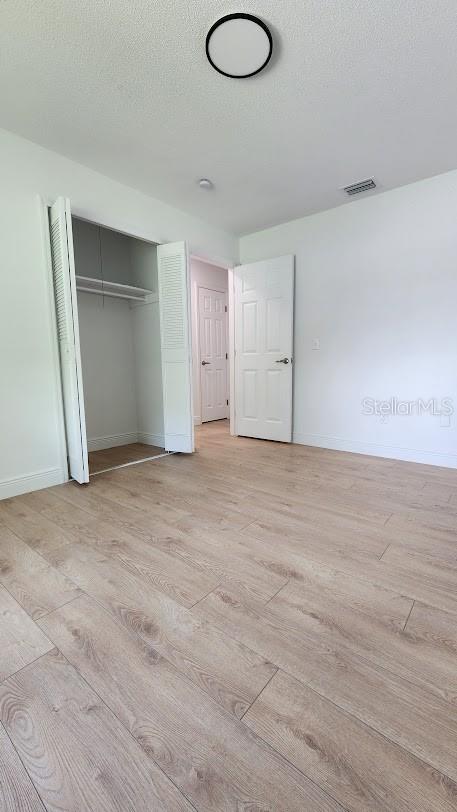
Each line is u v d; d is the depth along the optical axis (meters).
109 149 2.37
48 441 2.48
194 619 1.22
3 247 2.19
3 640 1.13
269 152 2.42
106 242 3.64
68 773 0.77
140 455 3.38
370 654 1.07
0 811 0.71
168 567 1.52
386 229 3.02
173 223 3.26
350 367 3.36
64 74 1.73
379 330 3.15
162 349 3.30
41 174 2.34
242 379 4.10
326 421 3.58
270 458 3.23
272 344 3.80
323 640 1.12
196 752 0.80
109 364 3.75
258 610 1.26
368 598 1.31
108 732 0.85
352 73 1.74
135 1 1.39
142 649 1.09
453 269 2.75
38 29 1.50
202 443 3.86
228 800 0.71
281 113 2.03
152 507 2.14
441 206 2.75
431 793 0.72
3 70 1.70
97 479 2.66
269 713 0.89
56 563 1.55
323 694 0.94
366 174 2.72
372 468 2.89
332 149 2.39
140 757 0.80
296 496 2.30
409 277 2.95
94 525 1.90
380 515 2.01
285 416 3.79
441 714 0.88
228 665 1.03
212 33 1.51
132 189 2.90
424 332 2.93
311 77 1.76
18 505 2.17
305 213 3.41
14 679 0.99
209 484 2.54
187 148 2.37
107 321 3.71
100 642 1.12
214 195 3.04
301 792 0.73
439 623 1.19
